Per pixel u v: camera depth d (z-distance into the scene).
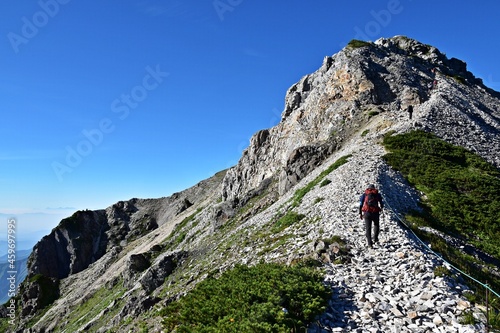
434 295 11.82
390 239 17.47
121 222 171.00
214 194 116.69
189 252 48.84
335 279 13.96
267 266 15.35
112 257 120.88
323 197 29.50
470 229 24.00
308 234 22.44
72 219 162.38
